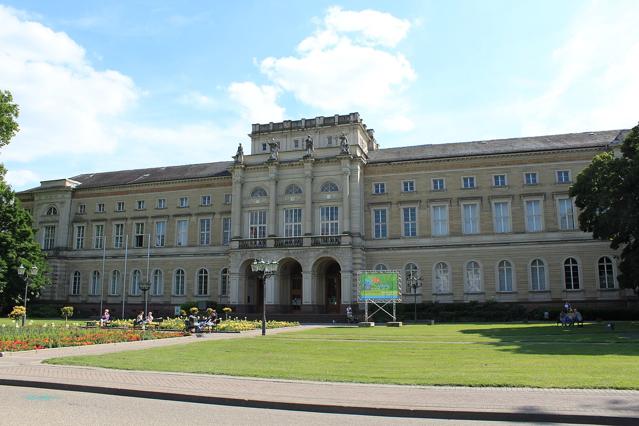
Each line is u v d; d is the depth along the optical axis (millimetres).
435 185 69312
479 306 62625
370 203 70938
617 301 61125
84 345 32031
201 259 77250
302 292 68062
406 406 13602
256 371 19859
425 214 68875
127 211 82562
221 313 71938
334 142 75250
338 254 67188
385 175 71375
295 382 17328
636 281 46406
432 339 35969
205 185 79188
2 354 25797
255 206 73312
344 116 75062
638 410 12961
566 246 63562
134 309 79062
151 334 40469
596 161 49312
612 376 17625
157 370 20312
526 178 66188
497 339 34688
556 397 14508
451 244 67062
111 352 27797
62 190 85188
